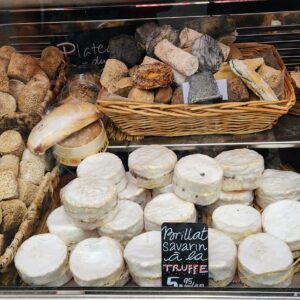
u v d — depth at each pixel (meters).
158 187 1.60
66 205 1.47
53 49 2.02
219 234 1.45
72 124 1.71
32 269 1.39
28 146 1.73
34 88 1.88
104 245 1.44
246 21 1.97
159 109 1.72
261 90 1.71
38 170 1.76
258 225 1.48
